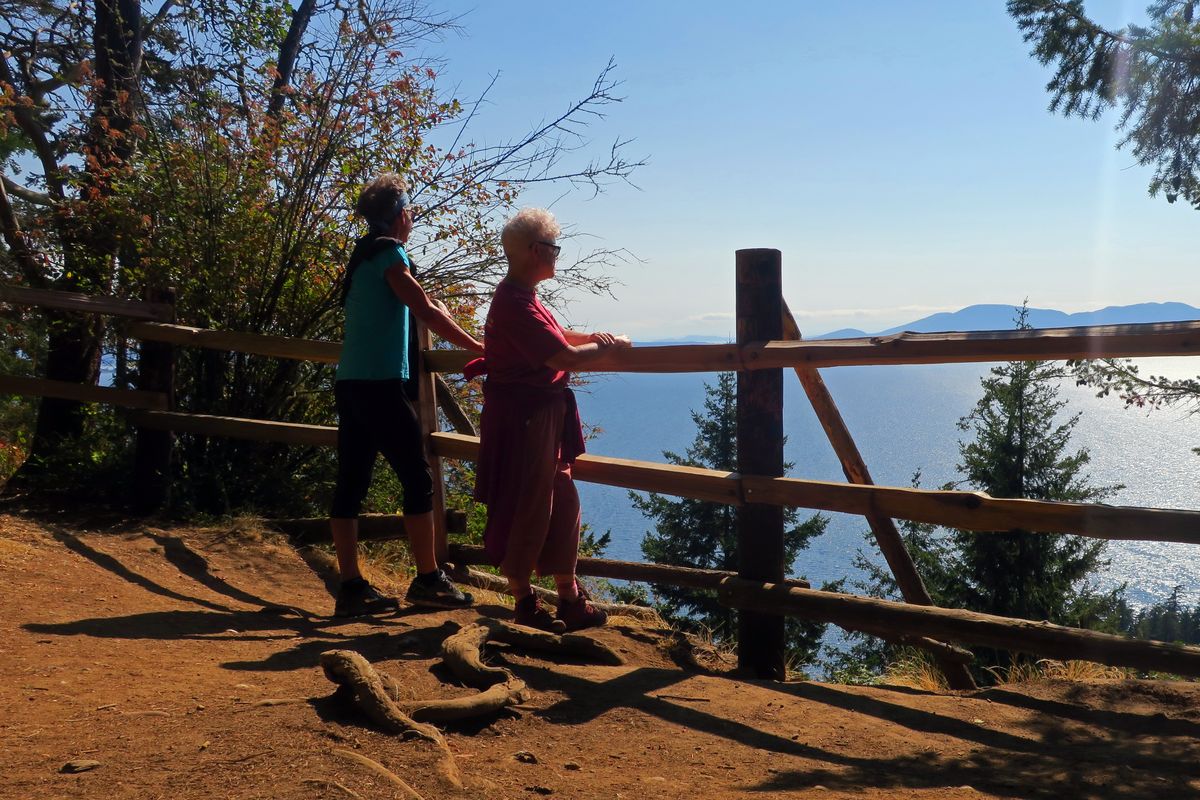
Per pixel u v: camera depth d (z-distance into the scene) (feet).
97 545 17.49
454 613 14.85
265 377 24.20
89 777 7.02
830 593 12.70
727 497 13.42
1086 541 90.68
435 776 7.37
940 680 16.65
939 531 94.68
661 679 11.39
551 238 12.78
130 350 26.68
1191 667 10.04
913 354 11.23
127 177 26.35
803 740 9.43
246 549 18.80
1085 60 34.83
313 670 11.10
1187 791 7.98
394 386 14.29
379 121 25.77
